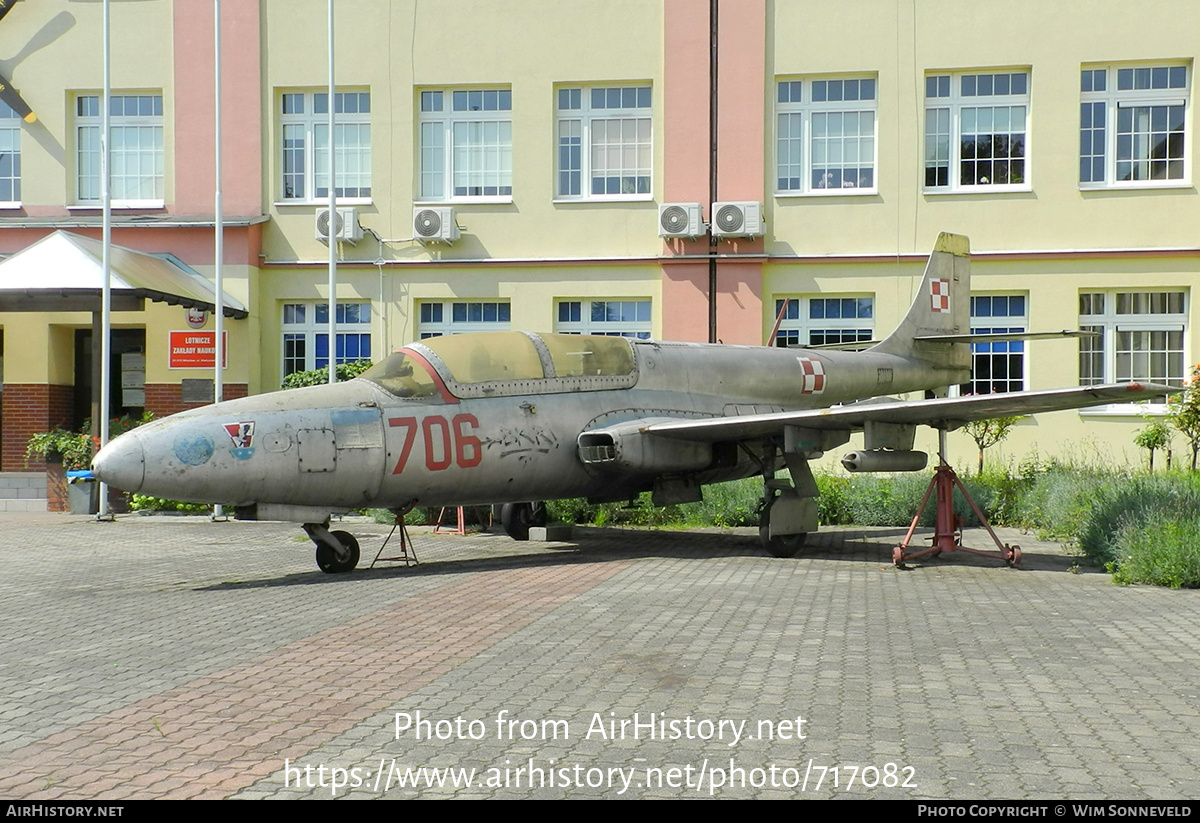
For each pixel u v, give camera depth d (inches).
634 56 781.9
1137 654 271.0
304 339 813.9
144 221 780.6
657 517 652.7
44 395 804.0
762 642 285.4
